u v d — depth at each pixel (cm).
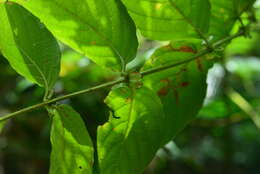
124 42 65
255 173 223
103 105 110
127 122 67
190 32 69
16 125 128
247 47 110
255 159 221
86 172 66
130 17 65
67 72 108
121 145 67
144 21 68
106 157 67
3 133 129
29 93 123
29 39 64
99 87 67
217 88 109
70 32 64
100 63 66
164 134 71
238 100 100
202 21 69
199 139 143
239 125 160
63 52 110
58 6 63
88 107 110
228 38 72
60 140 65
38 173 143
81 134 65
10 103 129
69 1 63
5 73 126
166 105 72
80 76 110
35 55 65
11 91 131
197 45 71
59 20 64
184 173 144
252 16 76
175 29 69
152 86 72
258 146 222
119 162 67
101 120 110
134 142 68
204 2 68
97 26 64
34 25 64
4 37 64
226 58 106
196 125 117
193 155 142
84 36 65
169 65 70
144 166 68
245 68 117
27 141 131
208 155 174
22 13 64
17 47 64
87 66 109
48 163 143
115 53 66
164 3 67
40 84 66
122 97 67
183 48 70
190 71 72
